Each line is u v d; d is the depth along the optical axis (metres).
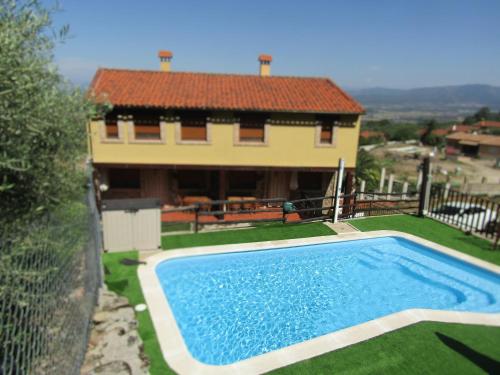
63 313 5.30
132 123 17.17
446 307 9.84
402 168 64.62
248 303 9.73
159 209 10.98
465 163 74.69
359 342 7.23
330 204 19.78
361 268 11.97
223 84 19.80
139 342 6.79
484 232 13.64
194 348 7.93
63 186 7.02
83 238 6.64
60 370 4.96
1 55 4.95
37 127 5.65
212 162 18.06
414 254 12.75
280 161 18.50
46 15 5.98
